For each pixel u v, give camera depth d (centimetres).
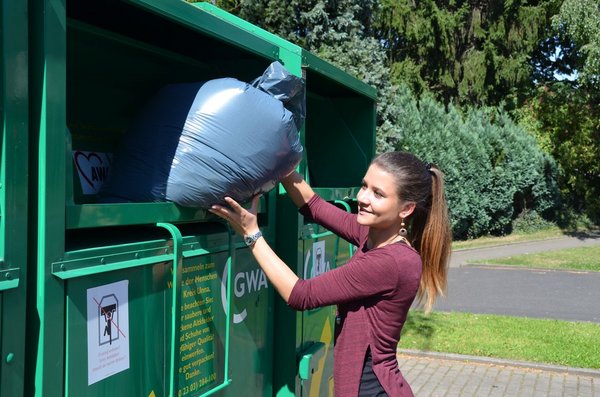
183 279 192
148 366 175
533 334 693
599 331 711
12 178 131
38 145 139
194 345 199
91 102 212
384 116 1174
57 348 142
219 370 215
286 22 1037
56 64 141
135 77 232
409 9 2012
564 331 707
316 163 391
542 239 1711
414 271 200
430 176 214
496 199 1705
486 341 664
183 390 192
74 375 147
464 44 2194
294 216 263
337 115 391
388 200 202
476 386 548
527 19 2053
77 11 196
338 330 211
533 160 1755
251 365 244
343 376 204
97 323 155
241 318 233
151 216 177
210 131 184
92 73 212
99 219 157
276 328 268
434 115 1567
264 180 196
